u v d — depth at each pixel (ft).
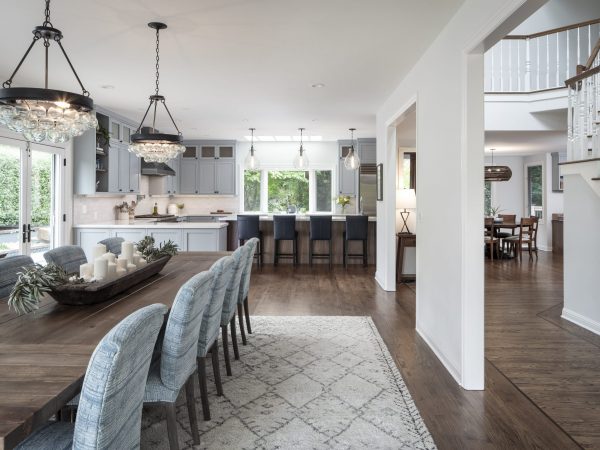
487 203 37.32
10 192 16.92
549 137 24.85
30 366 4.99
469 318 9.67
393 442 7.50
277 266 26.22
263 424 8.11
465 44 9.67
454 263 10.39
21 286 7.18
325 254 26.78
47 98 7.74
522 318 15.29
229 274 8.98
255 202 34.27
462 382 9.77
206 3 9.96
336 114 22.66
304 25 11.18
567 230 15.08
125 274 9.26
